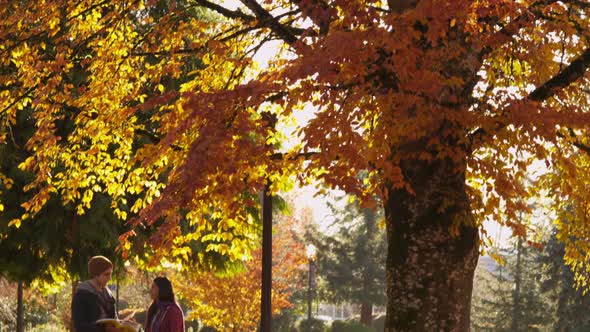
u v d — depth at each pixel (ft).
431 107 25.93
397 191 30.04
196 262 71.00
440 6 23.95
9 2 34.22
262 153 26.61
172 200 25.63
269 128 26.48
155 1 33.65
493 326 165.07
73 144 37.14
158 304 30.96
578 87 32.45
